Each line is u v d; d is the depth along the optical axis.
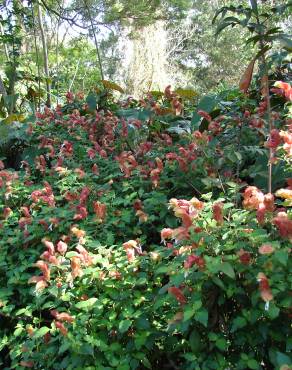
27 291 2.62
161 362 2.14
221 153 2.96
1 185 3.51
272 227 1.90
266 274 1.74
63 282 2.26
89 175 3.28
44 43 9.16
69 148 3.87
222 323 1.91
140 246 2.41
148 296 2.09
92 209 2.99
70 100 5.30
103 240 2.67
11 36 7.65
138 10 8.31
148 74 14.97
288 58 4.36
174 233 1.90
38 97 7.61
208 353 1.88
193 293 1.83
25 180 3.76
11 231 2.99
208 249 1.88
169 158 2.96
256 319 1.74
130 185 3.08
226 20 2.50
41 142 4.47
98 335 2.06
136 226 2.79
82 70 13.67
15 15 8.37
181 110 4.44
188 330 1.92
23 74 7.88
